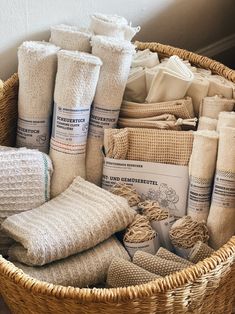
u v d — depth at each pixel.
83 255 1.04
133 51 1.15
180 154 1.16
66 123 1.14
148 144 1.17
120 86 1.17
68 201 1.11
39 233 0.99
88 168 1.22
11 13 1.17
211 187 1.13
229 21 1.80
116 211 1.06
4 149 1.15
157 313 0.90
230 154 1.08
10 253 1.04
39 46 1.14
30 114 1.19
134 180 1.18
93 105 1.19
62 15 1.27
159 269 0.98
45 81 1.16
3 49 1.21
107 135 1.17
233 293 1.05
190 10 1.59
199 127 1.18
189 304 0.92
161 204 1.17
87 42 1.18
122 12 1.40
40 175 1.12
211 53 1.84
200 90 1.21
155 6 1.47
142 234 1.06
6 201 1.09
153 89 1.21
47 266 1.01
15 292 0.94
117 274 0.97
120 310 0.87
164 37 1.61
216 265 0.89
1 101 1.19
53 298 0.87
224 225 1.10
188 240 1.07
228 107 1.20
